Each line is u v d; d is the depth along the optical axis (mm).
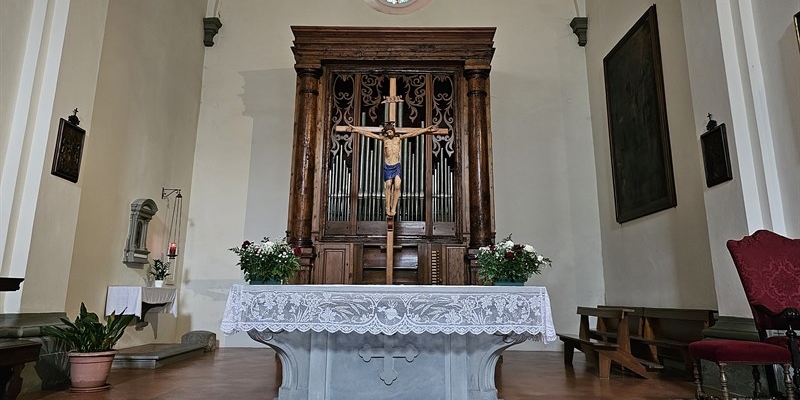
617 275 6559
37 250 3861
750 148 3936
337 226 5836
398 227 5840
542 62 7527
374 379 3406
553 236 7012
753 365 3320
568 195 7148
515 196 7102
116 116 5277
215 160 7148
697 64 4441
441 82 6387
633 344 5742
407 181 5996
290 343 3438
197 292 6770
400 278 5688
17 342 3340
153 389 3762
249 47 7496
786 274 3133
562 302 6840
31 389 3631
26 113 3904
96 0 4594
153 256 6070
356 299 3180
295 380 3408
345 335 3451
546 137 7301
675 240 5355
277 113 7297
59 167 4086
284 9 7598
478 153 5879
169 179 6461
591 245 7020
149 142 5969
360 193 5930
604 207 6969
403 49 6164
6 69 3828
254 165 7141
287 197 7055
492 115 7320
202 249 6887
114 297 5109
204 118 7277
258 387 3881
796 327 2863
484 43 6164
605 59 6926
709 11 4285
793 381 2840
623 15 6559
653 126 5742
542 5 7629
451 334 3439
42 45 4070
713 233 4199
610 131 6770
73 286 4594
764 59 3926
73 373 3666
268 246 3871
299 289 3195
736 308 3900
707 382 3990
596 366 5242
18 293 3693
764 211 3789
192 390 3742
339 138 6121
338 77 6266
